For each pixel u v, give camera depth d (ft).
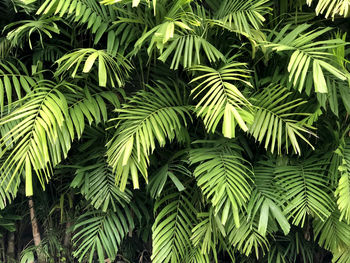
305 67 3.69
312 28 5.13
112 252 4.53
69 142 3.94
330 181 4.49
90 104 4.18
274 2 5.15
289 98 4.45
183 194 4.83
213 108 3.88
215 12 4.98
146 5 4.20
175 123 4.08
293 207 4.09
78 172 4.43
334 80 4.27
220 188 3.87
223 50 4.73
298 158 4.77
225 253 5.68
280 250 4.96
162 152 4.87
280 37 4.37
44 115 3.63
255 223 4.26
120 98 4.74
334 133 4.49
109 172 4.52
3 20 4.95
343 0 3.68
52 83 4.29
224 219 3.84
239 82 4.50
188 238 4.47
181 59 4.31
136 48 4.15
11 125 4.25
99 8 4.37
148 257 5.59
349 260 4.39
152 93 4.40
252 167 4.38
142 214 5.20
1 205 4.31
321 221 4.47
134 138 3.90
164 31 3.64
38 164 3.58
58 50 4.91
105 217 4.70
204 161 4.33
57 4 4.00
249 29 4.26
